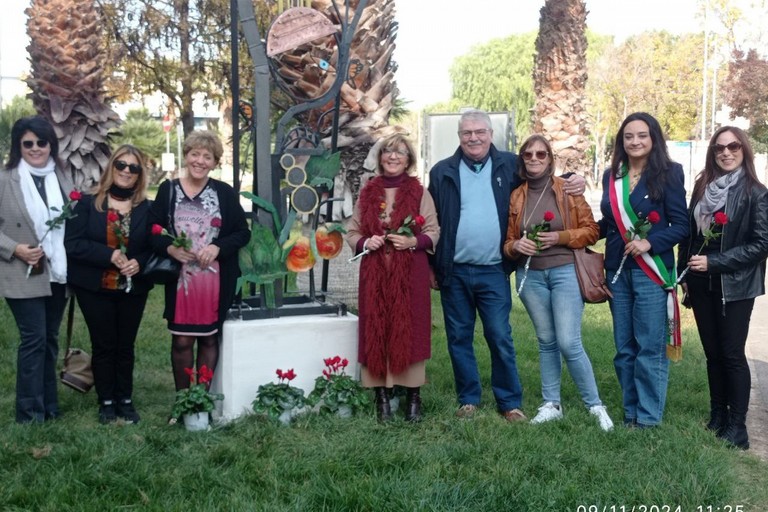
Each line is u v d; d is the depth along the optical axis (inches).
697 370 256.1
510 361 201.8
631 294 192.2
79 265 188.4
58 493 147.1
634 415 196.7
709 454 171.3
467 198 195.2
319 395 198.5
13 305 185.3
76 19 389.4
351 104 316.8
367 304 193.6
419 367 196.1
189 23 565.3
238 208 196.1
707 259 179.8
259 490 152.3
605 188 193.2
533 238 188.2
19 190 182.1
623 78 1801.2
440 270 199.3
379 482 152.5
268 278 202.8
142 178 192.2
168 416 203.8
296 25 206.7
